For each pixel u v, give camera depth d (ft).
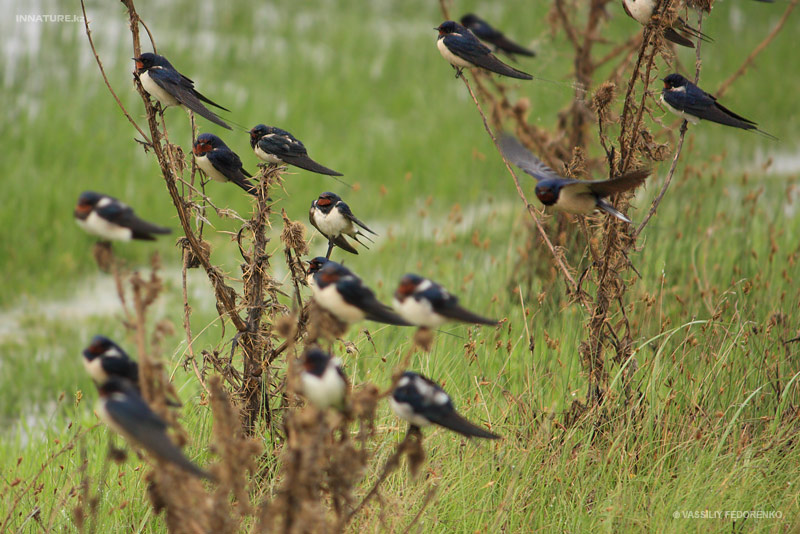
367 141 90.07
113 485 33.47
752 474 32.58
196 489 21.74
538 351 43.88
